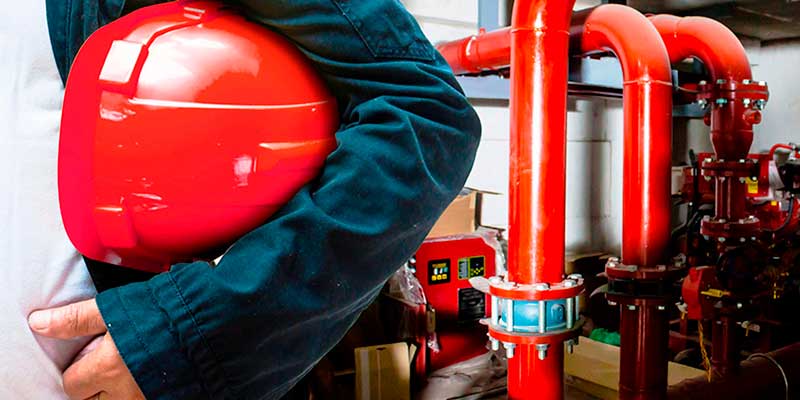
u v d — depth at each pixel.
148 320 0.45
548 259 1.26
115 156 0.47
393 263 0.54
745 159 2.00
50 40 0.52
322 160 0.54
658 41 1.56
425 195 0.52
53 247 0.52
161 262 0.56
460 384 2.07
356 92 0.53
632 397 1.60
